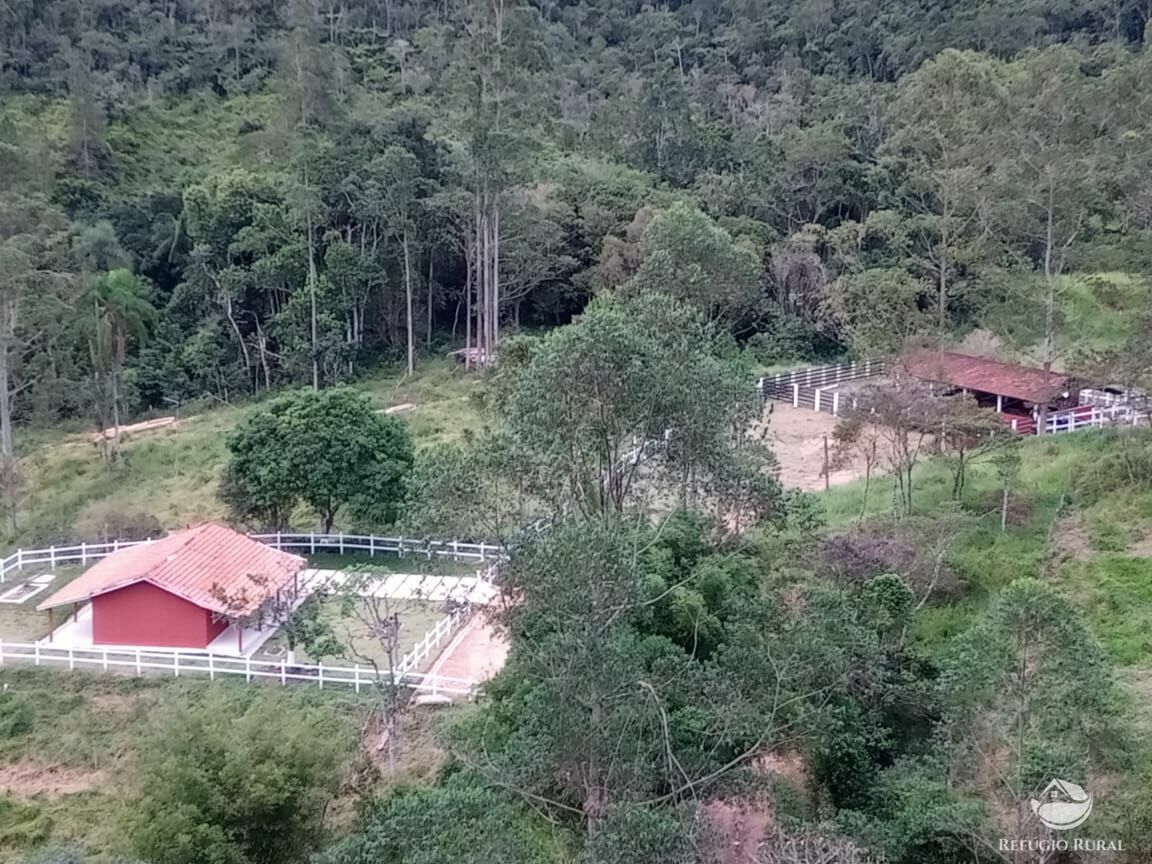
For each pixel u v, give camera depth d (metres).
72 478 42.16
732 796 14.53
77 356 49.81
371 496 31.70
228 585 26.05
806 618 16.20
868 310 44.59
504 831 13.02
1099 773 14.94
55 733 23.08
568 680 12.91
